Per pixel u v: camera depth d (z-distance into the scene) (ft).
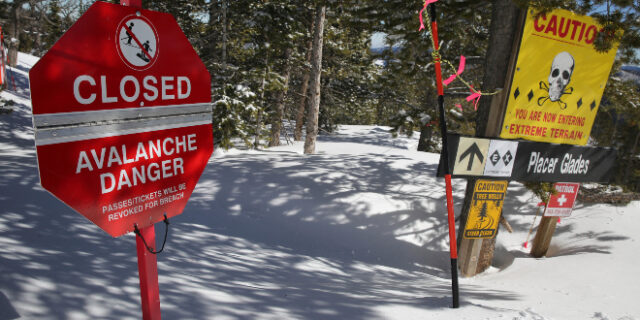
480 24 29.27
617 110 27.81
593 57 18.10
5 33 67.97
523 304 12.17
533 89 17.40
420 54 27.17
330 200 25.68
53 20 74.84
